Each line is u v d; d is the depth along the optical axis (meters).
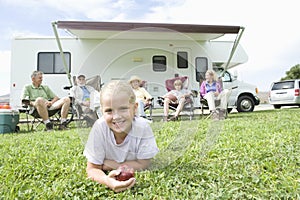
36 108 5.31
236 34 7.32
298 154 2.30
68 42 8.04
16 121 5.39
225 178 1.80
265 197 1.53
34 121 5.84
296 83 12.12
